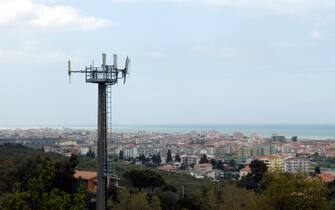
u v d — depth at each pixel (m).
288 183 40.06
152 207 50.94
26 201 19.22
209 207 54.12
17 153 79.50
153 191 61.84
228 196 54.53
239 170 149.75
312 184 40.25
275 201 40.31
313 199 39.88
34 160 50.62
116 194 49.56
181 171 144.12
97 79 26.89
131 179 66.75
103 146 27.09
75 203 19.66
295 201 39.97
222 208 51.97
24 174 42.00
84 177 57.78
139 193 51.03
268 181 41.81
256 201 42.72
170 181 85.62
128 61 27.44
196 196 56.53
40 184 19.62
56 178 39.62
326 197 40.91
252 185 79.12
